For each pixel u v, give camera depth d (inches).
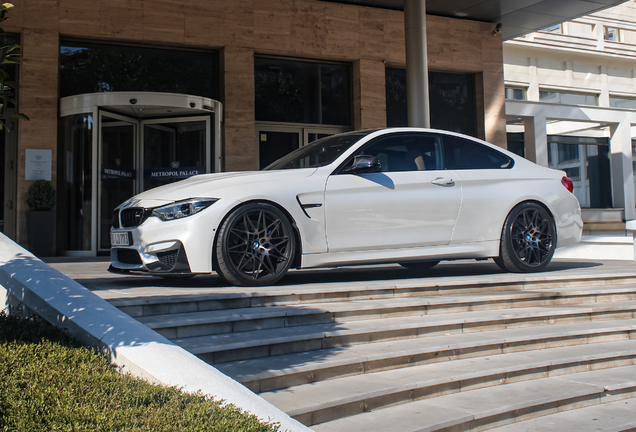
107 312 134.6
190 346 133.4
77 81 441.7
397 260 217.0
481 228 231.3
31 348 113.9
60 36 436.8
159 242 188.7
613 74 906.7
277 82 501.7
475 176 234.1
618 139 673.0
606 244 382.9
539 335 176.2
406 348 152.9
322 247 204.2
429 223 221.0
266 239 196.1
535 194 243.0
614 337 190.9
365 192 211.8
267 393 122.6
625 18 904.9
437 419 119.2
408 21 441.7
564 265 299.4
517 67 840.9
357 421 117.4
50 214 409.7
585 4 526.3
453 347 158.4
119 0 445.1
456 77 578.2
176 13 460.1
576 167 818.8
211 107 436.8
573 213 255.4
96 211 417.7
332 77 522.6
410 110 442.6
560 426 127.9
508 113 599.2
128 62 457.7
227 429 81.4
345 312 171.6
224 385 104.8
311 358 140.3
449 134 239.3
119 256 205.9
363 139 224.2
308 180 205.6
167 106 417.4
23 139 414.6
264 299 173.8
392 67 544.7
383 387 128.7
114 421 81.0
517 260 239.1
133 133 444.1
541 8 539.8
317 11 504.1
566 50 858.8
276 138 499.8
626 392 151.2
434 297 197.0
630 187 673.6
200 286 194.9
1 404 86.1
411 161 226.7
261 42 484.1
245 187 197.0
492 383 147.3
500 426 127.4
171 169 444.1
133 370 110.9
